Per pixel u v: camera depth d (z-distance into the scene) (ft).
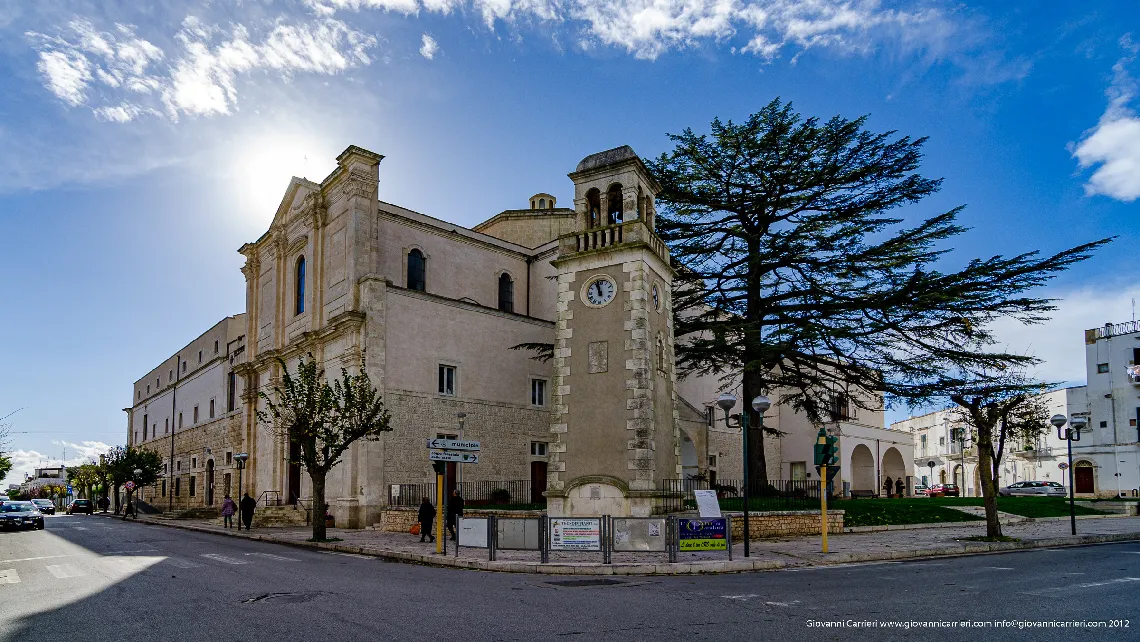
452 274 133.39
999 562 58.03
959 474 239.50
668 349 88.84
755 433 104.73
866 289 104.01
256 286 152.35
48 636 31.22
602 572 54.24
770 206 110.01
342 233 119.44
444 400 112.47
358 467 103.71
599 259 86.58
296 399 90.79
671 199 110.93
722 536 58.08
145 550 73.82
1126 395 187.21
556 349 87.15
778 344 100.68
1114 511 125.59
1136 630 30.19
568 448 83.51
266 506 124.98
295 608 37.22
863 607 36.32
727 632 30.78
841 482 153.28
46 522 149.18
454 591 43.70
